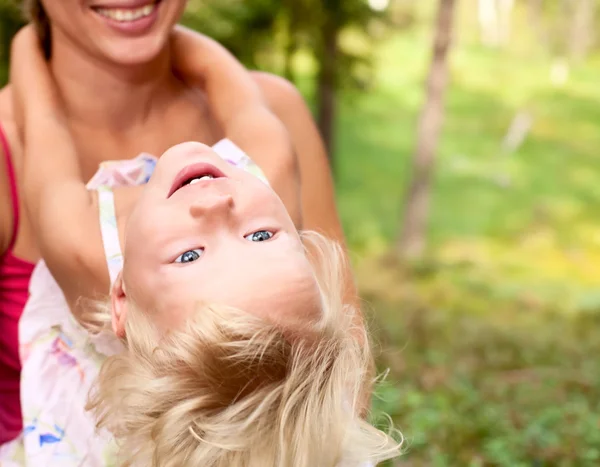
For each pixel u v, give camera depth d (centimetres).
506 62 2820
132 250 136
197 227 132
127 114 187
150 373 133
